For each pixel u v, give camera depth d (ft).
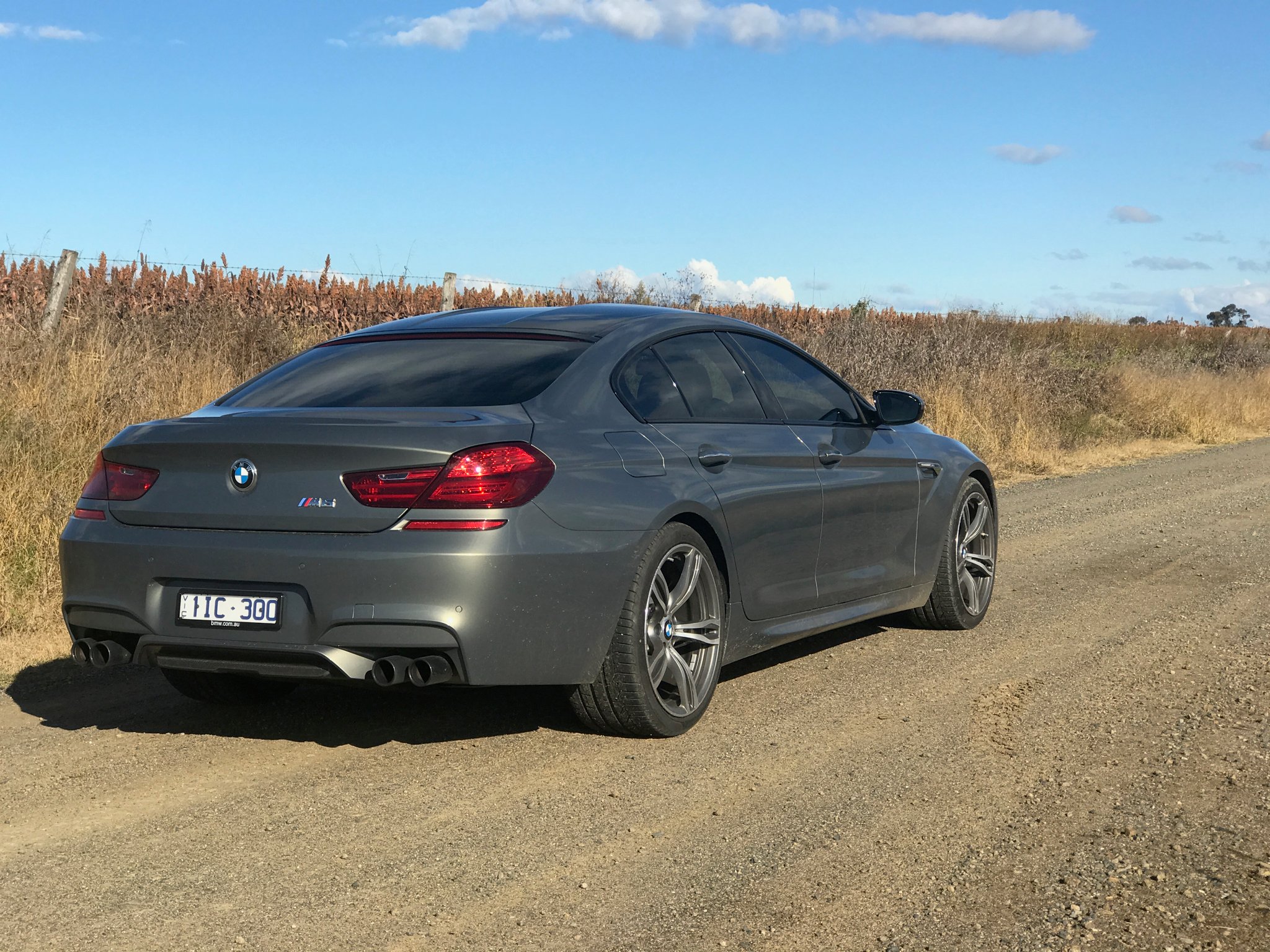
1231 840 10.11
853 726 13.69
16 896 9.28
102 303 36.55
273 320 37.63
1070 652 17.19
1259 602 20.49
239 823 10.80
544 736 13.28
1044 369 56.80
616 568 11.95
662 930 8.70
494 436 11.40
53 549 19.33
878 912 8.92
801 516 14.80
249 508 11.29
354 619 10.89
